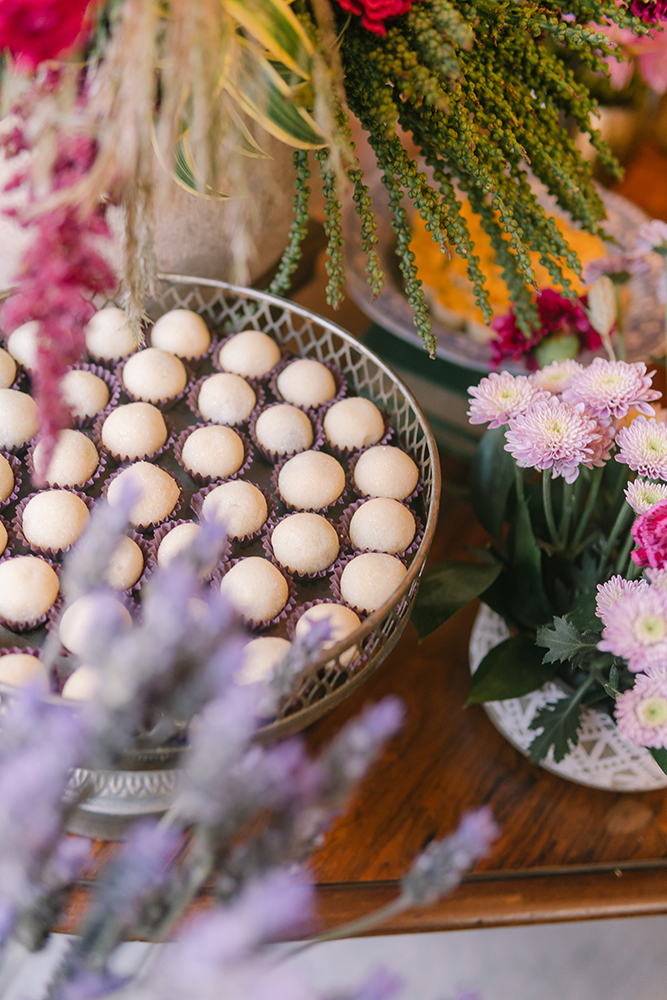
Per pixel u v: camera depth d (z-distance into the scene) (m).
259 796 0.33
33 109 0.41
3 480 0.53
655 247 0.58
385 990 0.35
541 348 0.65
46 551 0.52
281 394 0.59
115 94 0.39
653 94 0.87
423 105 0.50
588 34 0.51
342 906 0.54
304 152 0.51
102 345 0.58
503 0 0.50
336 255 0.52
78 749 0.33
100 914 0.37
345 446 0.57
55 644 0.41
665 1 0.52
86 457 0.54
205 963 0.30
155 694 0.34
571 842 0.57
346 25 0.47
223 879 0.37
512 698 0.55
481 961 0.55
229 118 0.43
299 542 0.53
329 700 0.48
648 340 0.68
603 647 0.45
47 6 0.38
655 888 0.55
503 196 0.53
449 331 0.69
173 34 0.39
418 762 0.59
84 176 0.40
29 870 0.34
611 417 0.51
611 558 0.58
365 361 0.59
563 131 0.56
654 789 0.58
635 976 0.56
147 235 0.44
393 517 0.53
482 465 0.59
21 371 0.57
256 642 0.49
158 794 0.52
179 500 0.55
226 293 0.65
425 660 0.62
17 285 0.55
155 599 0.35
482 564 0.58
